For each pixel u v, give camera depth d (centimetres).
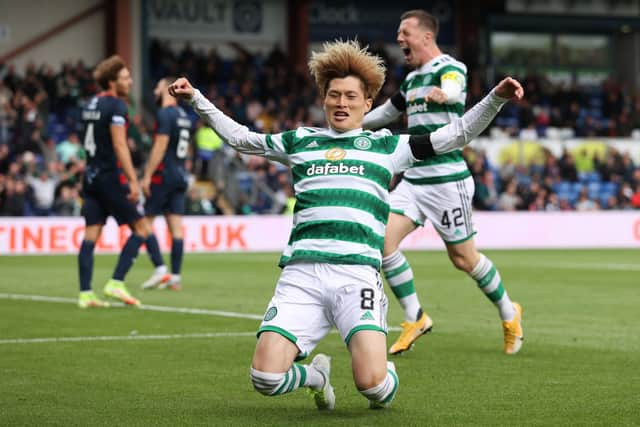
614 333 1972
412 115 1738
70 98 6225
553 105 7631
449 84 1669
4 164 5312
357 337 1112
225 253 4653
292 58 7675
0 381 1423
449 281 3188
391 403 1273
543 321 2172
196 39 7538
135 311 2294
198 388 1377
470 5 8038
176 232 2858
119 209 2323
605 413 1209
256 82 7150
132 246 2369
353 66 1162
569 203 6222
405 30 1725
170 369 1527
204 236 4844
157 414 1208
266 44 7731
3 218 4534
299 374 1148
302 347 1120
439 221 1712
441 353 1711
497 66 8306
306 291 1127
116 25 6775
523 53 8362
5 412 1216
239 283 3083
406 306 1692
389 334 1952
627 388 1379
